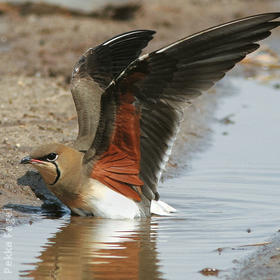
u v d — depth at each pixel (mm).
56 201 12773
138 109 11266
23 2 30141
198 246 10375
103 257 9875
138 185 11969
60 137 15578
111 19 31125
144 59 10727
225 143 17438
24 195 12797
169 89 11312
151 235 10961
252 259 9734
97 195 11836
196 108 20641
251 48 11109
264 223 11656
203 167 15438
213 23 33125
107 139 11516
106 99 11062
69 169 11734
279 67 27266
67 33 28125
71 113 17953
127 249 10219
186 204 12898
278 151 16703
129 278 9062
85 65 13297
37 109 18031
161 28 31359
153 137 11742
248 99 22234
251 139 17797
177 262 9672
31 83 20922
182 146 16922
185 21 32875
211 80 11297
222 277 9047
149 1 34344
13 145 14742
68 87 20828
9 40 27219
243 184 14188
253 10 36156
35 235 10867
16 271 9273
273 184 14219
